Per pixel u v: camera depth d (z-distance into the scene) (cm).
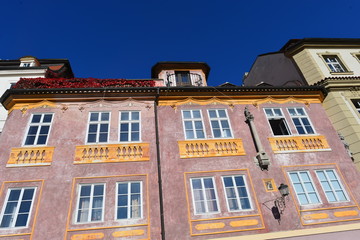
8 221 873
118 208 953
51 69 1752
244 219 985
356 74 1609
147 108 1255
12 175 966
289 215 1016
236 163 1130
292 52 1809
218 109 1323
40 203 920
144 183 1020
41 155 1034
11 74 1570
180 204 992
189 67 1734
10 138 1064
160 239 905
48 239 852
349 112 1377
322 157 1201
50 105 1191
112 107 1232
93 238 877
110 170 1033
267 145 1209
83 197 965
